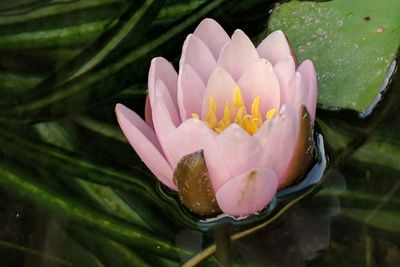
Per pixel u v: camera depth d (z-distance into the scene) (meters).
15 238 0.71
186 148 0.69
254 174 0.68
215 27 0.72
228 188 0.68
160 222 0.72
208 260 0.70
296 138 0.69
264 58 0.71
